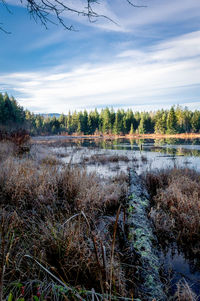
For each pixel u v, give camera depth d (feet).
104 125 225.97
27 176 11.28
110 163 30.76
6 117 138.31
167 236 8.16
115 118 234.79
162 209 10.92
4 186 10.10
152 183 15.81
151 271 5.01
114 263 4.97
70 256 4.82
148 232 6.96
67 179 11.41
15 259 4.50
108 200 10.93
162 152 48.39
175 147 63.26
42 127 232.94
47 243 5.27
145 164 29.60
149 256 5.54
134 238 6.48
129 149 59.11
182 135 166.09
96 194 10.94
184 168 21.74
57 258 4.81
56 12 4.68
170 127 176.14
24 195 9.59
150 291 4.38
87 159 33.81
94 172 15.92
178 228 8.62
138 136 187.93
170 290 5.28
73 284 4.33
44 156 31.65
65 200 9.63
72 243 5.09
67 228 5.80
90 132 238.89
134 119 232.53
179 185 14.39
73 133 240.94
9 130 46.47
